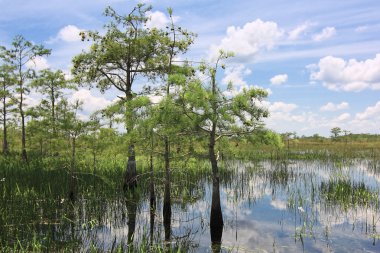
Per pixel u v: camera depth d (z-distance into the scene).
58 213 12.35
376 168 25.28
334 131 56.56
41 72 23.42
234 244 10.02
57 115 14.90
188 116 11.23
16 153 27.14
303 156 33.31
